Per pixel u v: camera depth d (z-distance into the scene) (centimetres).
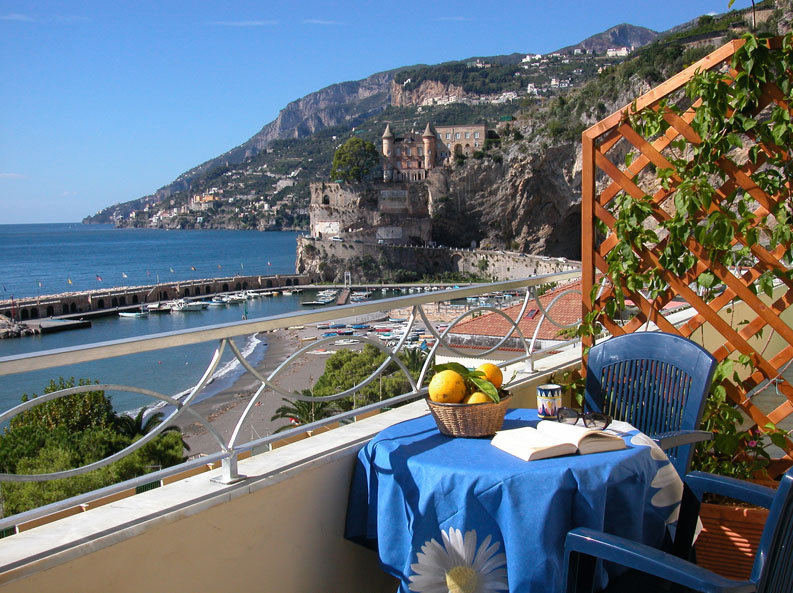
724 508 275
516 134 11212
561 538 202
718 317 328
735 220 316
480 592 207
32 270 13750
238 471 243
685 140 332
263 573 238
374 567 284
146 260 15500
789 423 429
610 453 219
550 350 443
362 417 324
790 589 177
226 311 8431
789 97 299
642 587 210
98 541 190
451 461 219
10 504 1055
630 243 343
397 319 6100
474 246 11119
